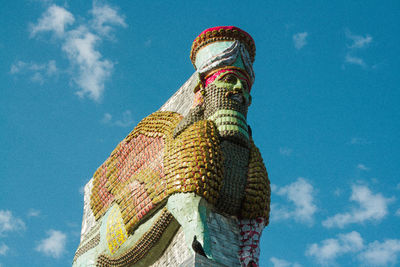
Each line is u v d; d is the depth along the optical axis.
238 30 24.62
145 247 22.91
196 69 25.22
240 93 23.16
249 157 22.78
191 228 20.53
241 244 21.72
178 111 28.36
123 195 23.75
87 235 26.97
